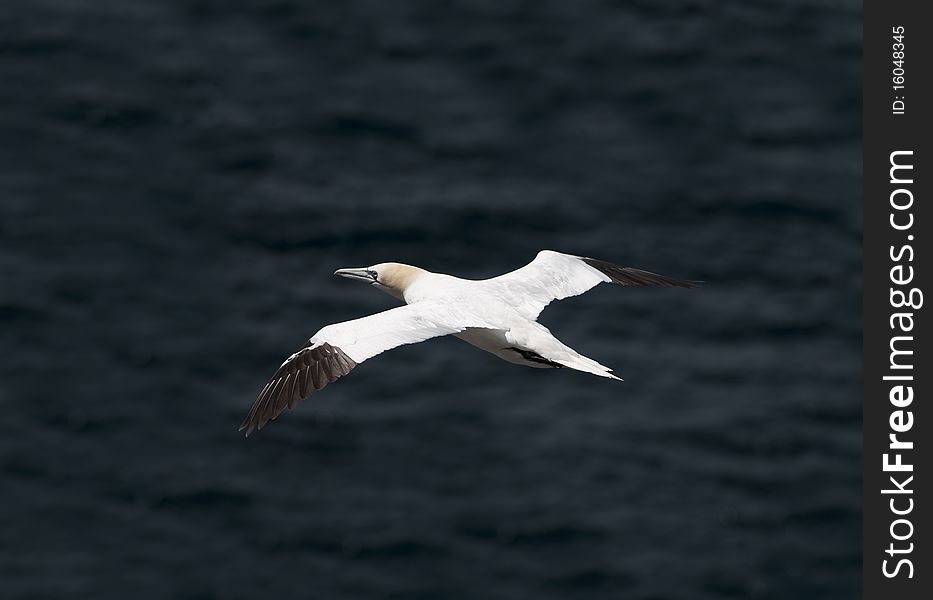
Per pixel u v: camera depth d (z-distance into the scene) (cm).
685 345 4616
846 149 5356
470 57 5709
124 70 5522
